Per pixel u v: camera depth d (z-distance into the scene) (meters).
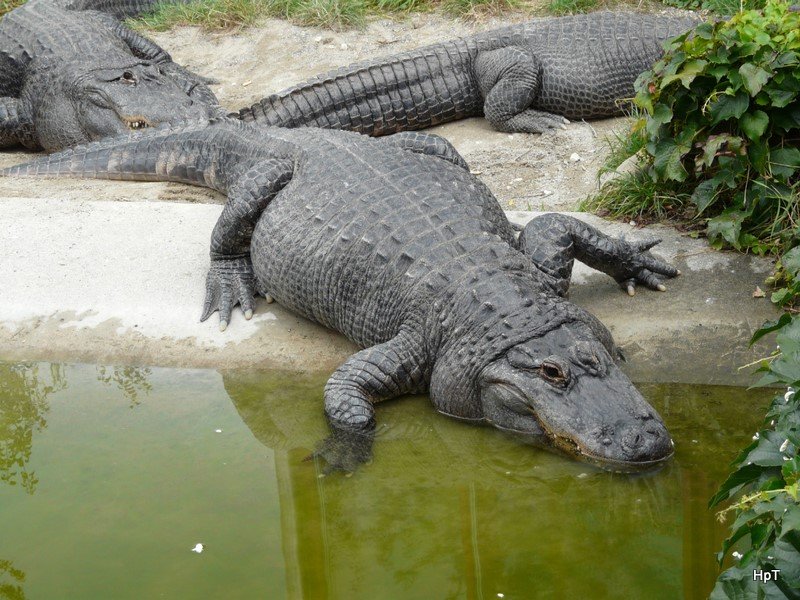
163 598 3.58
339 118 8.55
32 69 9.02
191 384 5.12
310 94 8.49
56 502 4.20
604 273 5.62
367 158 5.75
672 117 5.69
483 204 5.46
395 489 4.25
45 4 9.85
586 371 4.38
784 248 5.37
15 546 3.91
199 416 4.86
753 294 5.25
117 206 6.54
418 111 8.70
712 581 3.51
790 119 5.42
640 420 4.24
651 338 5.09
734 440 4.39
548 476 4.26
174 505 4.15
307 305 5.40
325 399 4.73
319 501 4.18
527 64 8.29
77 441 4.66
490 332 4.58
